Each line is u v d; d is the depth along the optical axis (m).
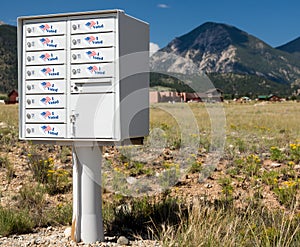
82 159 6.18
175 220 6.59
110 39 5.93
